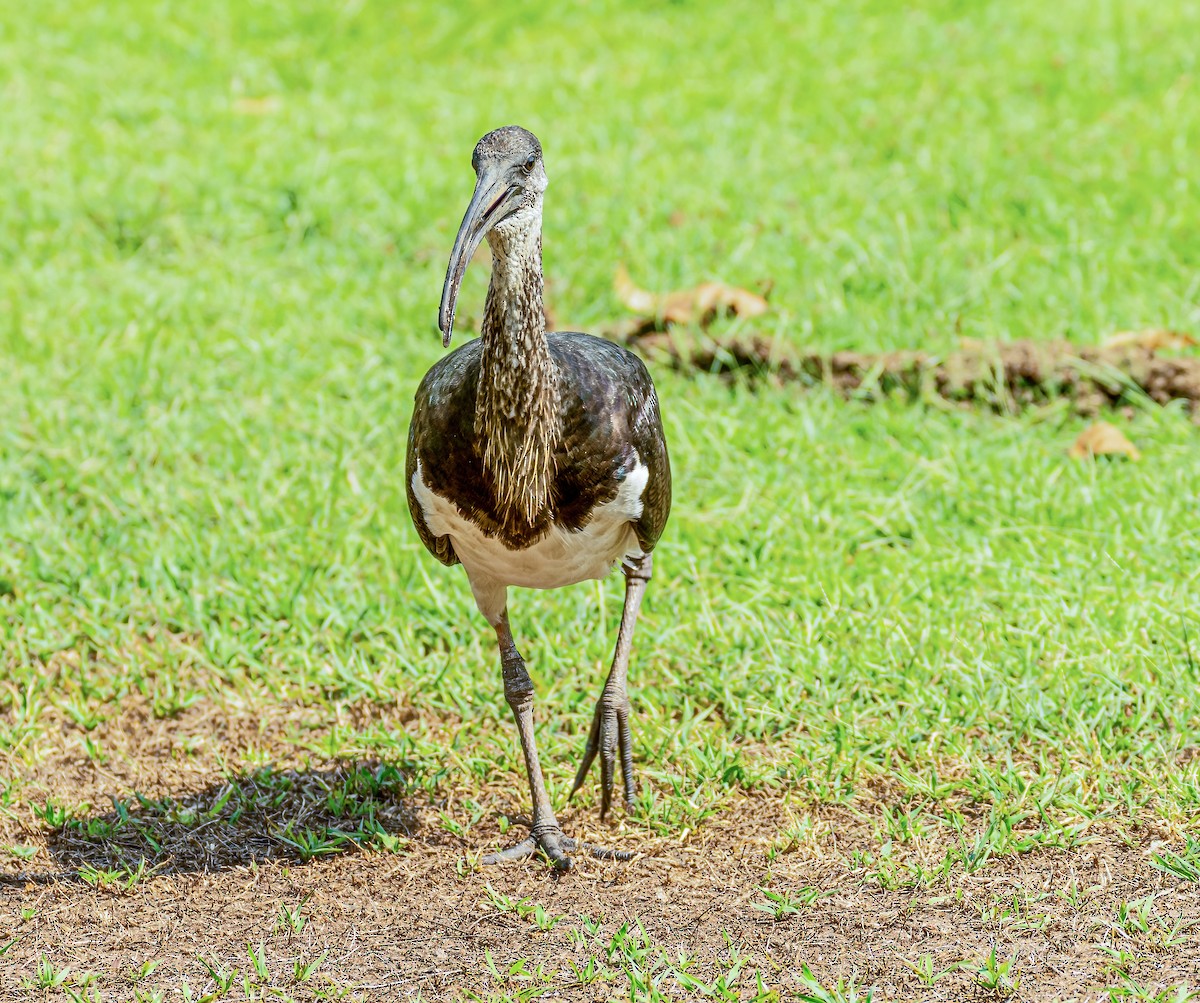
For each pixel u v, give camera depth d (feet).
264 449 38.88
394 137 57.77
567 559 25.14
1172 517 34.04
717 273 46.06
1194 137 53.16
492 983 22.07
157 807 27.35
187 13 72.08
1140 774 26.23
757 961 22.30
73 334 43.93
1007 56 61.16
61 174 53.67
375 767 28.68
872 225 48.24
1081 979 21.33
